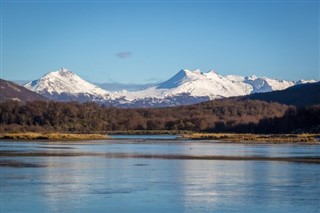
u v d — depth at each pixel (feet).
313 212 167.02
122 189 213.66
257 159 358.23
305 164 318.24
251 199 189.16
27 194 200.85
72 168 297.12
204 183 231.50
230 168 296.30
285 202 183.11
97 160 355.56
